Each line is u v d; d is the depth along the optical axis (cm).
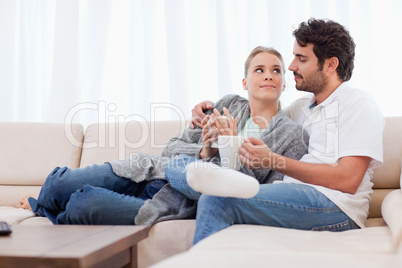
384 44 268
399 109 265
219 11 280
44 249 95
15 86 305
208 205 126
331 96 165
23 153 232
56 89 293
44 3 303
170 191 159
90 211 141
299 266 79
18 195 226
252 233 114
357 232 125
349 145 148
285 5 273
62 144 233
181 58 287
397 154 183
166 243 145
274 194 133
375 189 186
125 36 300
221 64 279
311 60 172
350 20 271
